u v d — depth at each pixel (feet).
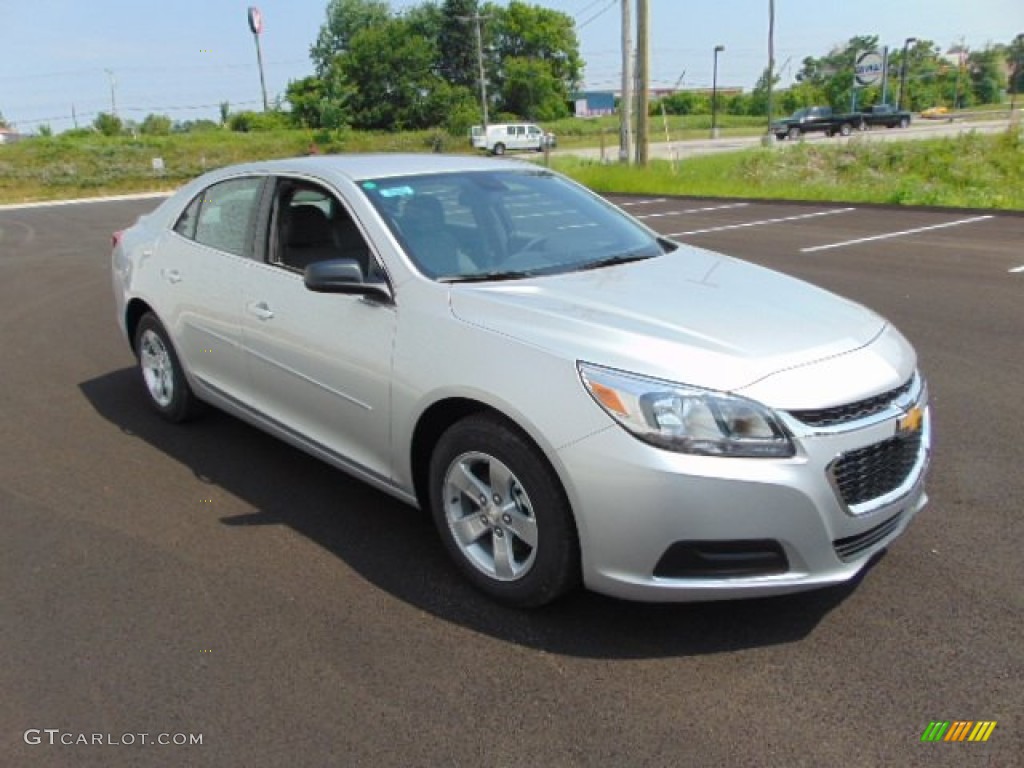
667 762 8.03
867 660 9.41
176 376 16.56
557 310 10.23
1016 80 326.85
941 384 18.69
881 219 47.73
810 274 31.86
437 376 10.39
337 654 9.75
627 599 9.39
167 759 8.21
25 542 12.46
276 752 8.27
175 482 14.47
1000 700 8.73
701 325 9.93
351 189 12.60
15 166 141.08
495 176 14.10
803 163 92.02
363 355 11.45
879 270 32.17
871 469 9.45
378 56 250.98
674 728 8.46
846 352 9.80
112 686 9.26
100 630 10.28
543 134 177.37
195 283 15.11
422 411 10.69
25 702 9.03
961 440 15.44
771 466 8.75
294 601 10.84
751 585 9.03
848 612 10.30
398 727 8.56
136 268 17.12
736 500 8.73
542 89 291.17
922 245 37.73
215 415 17.76
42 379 20.80
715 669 9.34
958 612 10.22
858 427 9.18
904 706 8.68
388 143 197.26
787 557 9.04
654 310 10.31
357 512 13.26
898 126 157.89
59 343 24.54
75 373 21.30
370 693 9.08
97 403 18.81
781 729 8.41
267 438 16.40
